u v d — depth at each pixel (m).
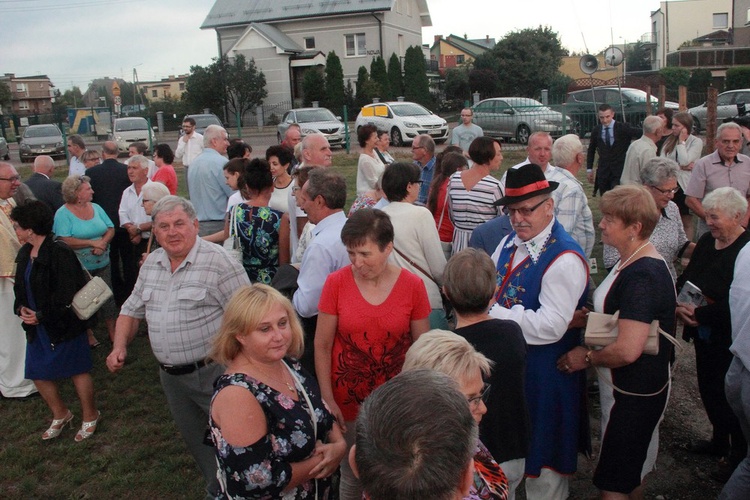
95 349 6.37
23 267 4.52
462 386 2.13
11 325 5.38
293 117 23.84
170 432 4.81
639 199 2.97
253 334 2.43
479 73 37.84
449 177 5.31
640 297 2.90
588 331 2.98
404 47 43.12
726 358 3.69
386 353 3.12
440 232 5.39
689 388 5.02
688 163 7.54
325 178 3.66
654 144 7.21
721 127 5.62
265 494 2.34
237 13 42.28
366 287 3.13
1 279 5.31
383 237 2.99
